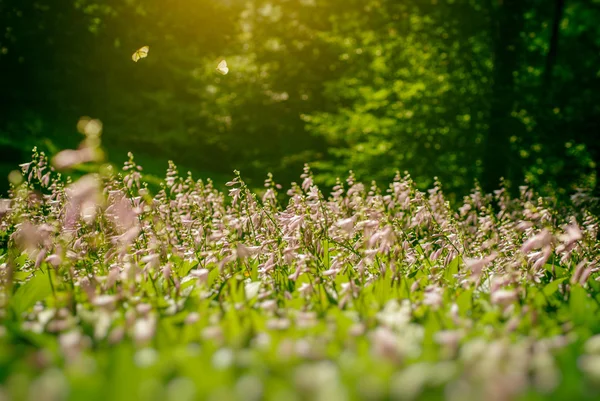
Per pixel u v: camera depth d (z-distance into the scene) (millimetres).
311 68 22938
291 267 5176
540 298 4395
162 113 27016
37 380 2465
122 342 3238
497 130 14367
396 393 2400
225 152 27703
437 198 7102
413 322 3746
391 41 16219
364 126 16516
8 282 4473
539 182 14453
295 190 5801
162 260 4605
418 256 5477
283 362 2721
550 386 2490
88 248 4902
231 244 4496
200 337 3285
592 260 5379
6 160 17359
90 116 22344
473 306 4211
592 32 16922
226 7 22812
